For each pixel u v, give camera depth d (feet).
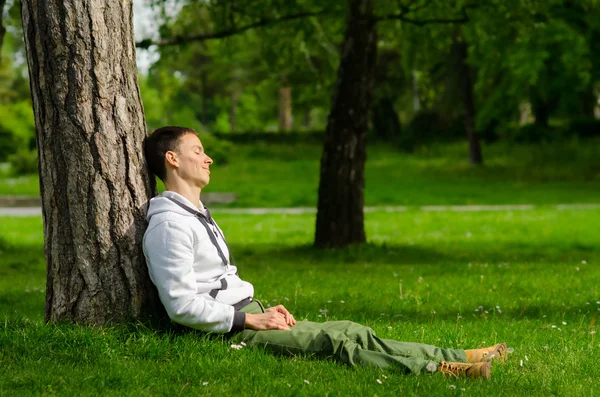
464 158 130.00
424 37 47.50
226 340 15.24
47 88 15.20
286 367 14.20
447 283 30.07
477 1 41.52
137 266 15.43
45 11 15.12
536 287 29.07
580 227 58.65
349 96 43.16
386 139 159.33
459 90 125.80
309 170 122.83
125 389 13.14
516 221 63.31
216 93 244.22
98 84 15.23
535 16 42.91
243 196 91.25
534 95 107.86
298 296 26.32
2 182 113.19
